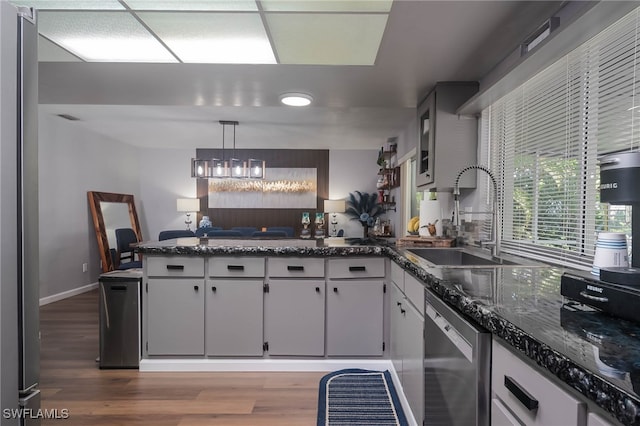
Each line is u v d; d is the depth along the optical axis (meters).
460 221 2.84
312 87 2.79
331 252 2.51
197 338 2.56
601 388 0.54
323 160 7.32
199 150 7.21
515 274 1.42
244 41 2.11
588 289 0.89
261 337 2.56
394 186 5.73
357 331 2.57
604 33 1.40
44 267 4.48
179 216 7.21
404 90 2.84
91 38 2.09
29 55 0.74
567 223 1.66
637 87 1.26
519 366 0.82
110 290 2.57
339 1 1.69
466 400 1.05
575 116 1.59
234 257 2.54
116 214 5.99
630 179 0.94
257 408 2.08
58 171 4.75
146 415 2.01
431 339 1.44
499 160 2.35
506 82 1.92
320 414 2.00
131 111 4.48
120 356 2.58
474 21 1.81
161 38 2.08
